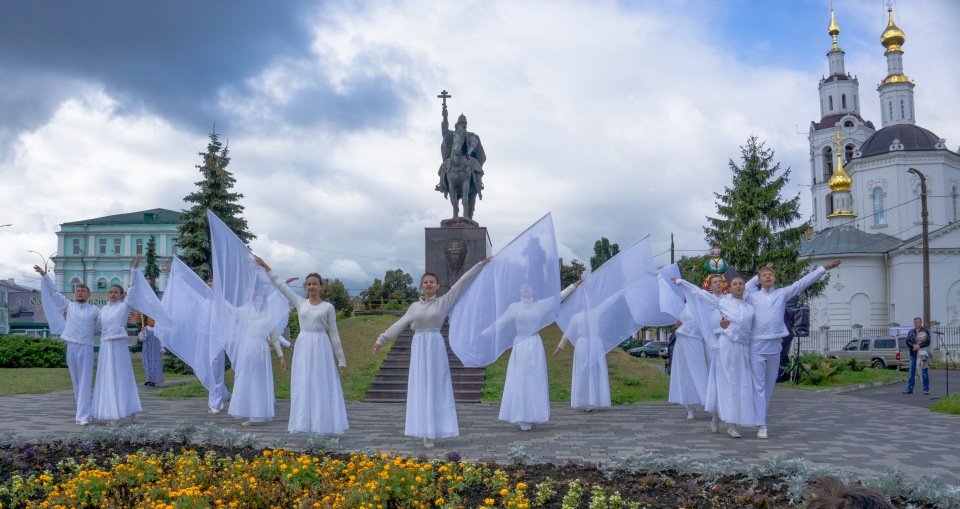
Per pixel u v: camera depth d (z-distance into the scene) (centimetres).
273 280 1118
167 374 2962
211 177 3456
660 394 1892
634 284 1464
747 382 1106
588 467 815
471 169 3088
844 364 2762
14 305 8300
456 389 1927
